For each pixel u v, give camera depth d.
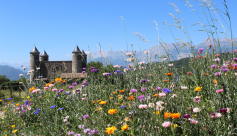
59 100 3.38
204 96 2.40
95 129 1.87
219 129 1.59
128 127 1.83
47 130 2.53
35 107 3.49
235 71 2.27
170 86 2.40
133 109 2.10
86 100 3.03
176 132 1.67
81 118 2.37
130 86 3.38
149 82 2.87
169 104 1.87
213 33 2.58
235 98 1.87
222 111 1.58
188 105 2.08
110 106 2.80
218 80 2.09
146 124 1.80
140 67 3.35
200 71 2.93
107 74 3.67
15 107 4.20
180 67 3.01
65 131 2.38
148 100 2.01
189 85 2.83
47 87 3.80
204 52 3.21
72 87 3.64
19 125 3.19
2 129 3.47
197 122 1.57
